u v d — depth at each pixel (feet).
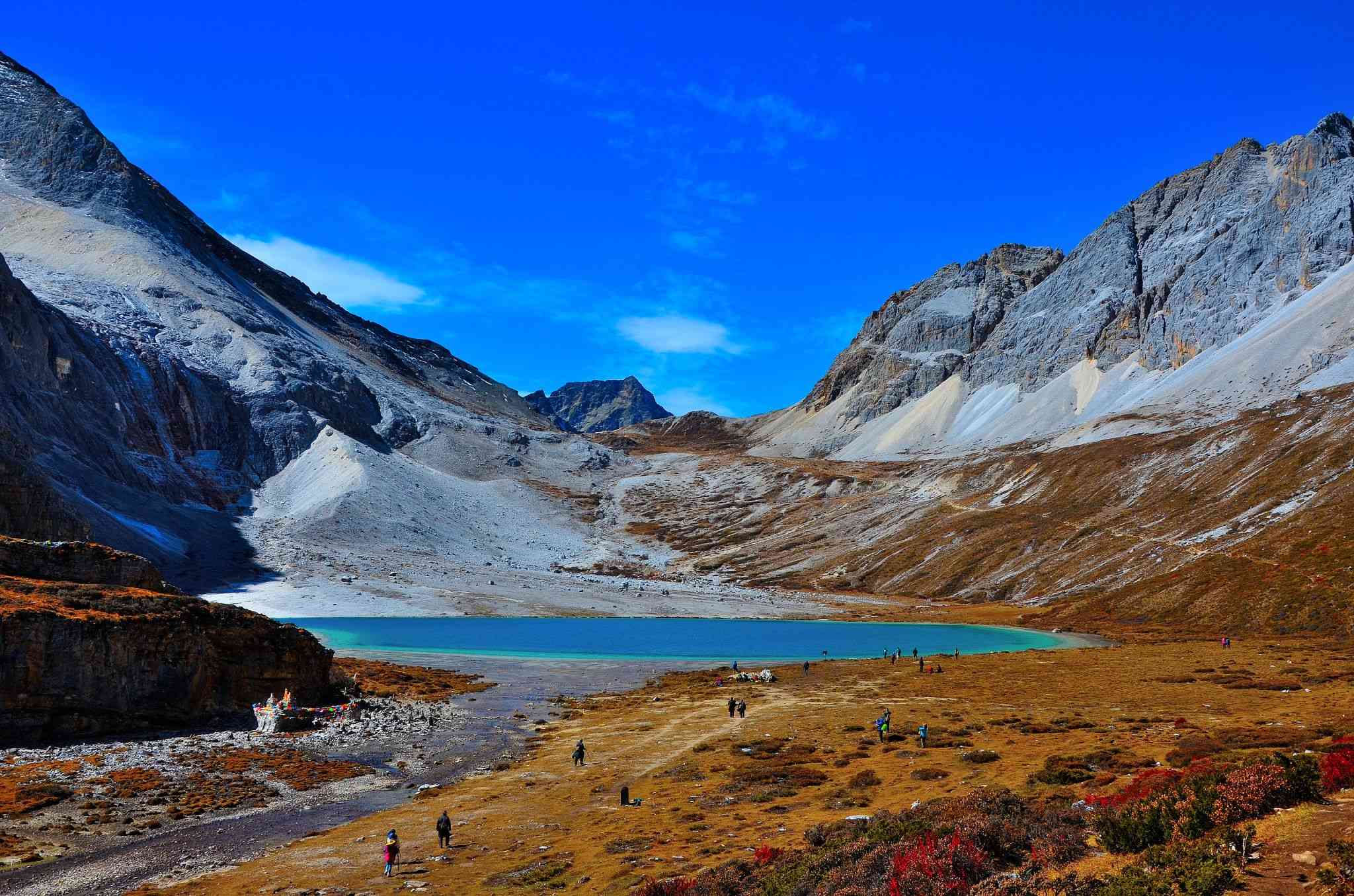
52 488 478.18
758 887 84.48
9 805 151.64
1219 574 458.09
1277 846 60.08
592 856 117.50
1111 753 150.71
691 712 252.62
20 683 199.21
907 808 110.22
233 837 141.08
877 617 546.26
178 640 223.71
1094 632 449.06
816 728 217.97
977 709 236.02
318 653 261.65
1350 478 486.38
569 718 250.78
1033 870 69.51
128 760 184.55
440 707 261.24
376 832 139.74
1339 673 245.86
